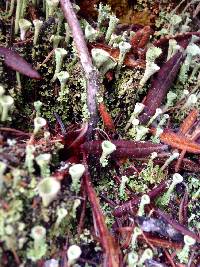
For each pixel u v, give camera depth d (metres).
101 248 0.07
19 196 0.06
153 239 0.07
